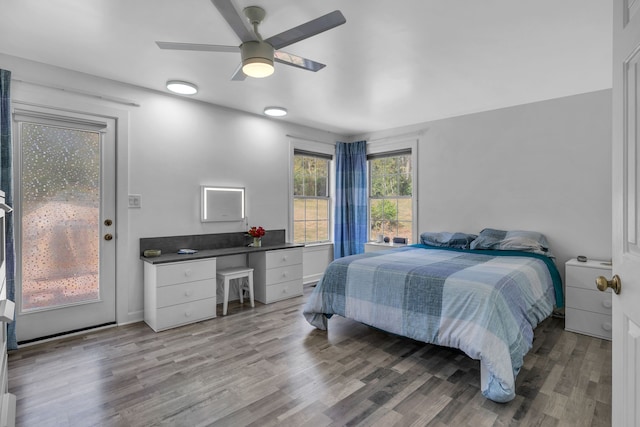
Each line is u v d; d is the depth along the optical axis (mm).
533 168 3713
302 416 1822
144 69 2889
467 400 1976
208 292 3395
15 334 2623
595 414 1832
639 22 851
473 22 2121
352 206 5309
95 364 2416
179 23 2160
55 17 2088
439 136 4457
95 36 2330
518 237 3488
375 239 5293
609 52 2520
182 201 3611
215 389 2090
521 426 1737
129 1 1921
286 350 2666
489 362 1912
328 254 5324
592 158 3350
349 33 2260
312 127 4941
